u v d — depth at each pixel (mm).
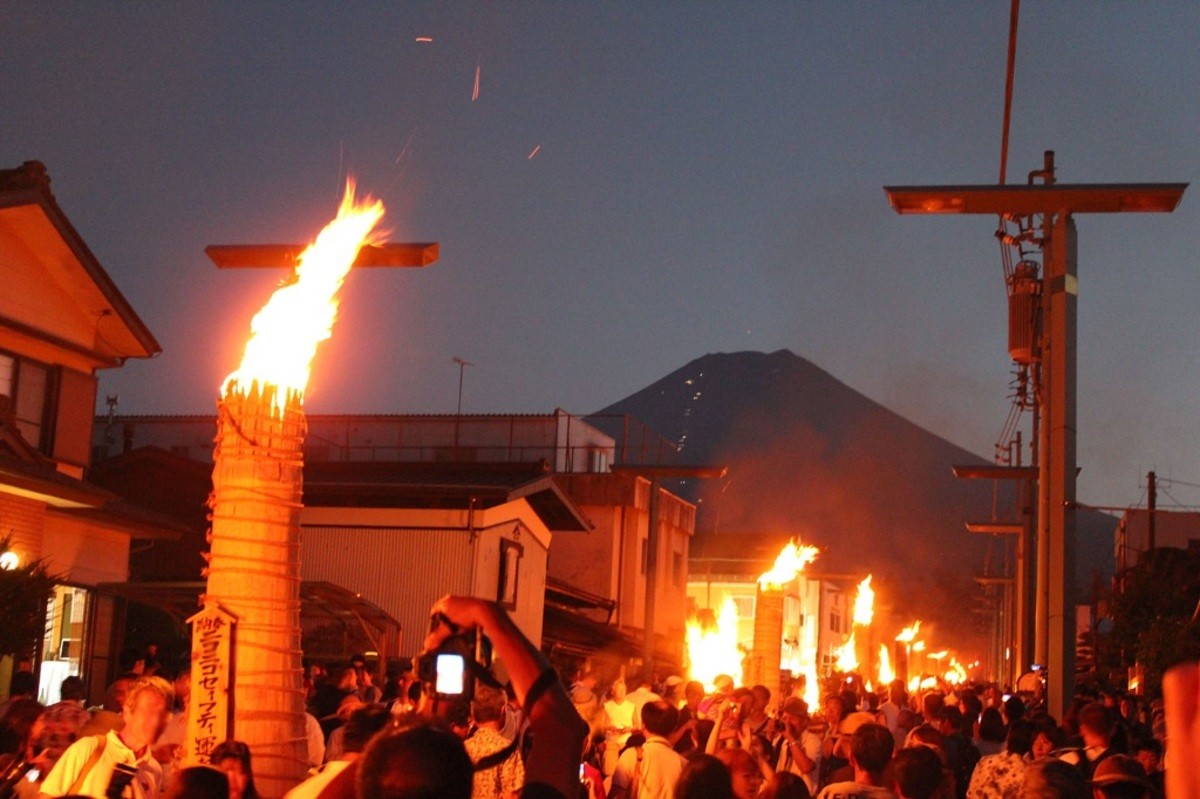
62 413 23266
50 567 23000
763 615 25234
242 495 7605
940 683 37562
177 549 33062
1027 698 21953
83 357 23688
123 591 22844
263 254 15180
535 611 35031
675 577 53125
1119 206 17359
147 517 24938
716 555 70750
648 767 10516
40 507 21766
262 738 7402
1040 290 27703
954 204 17453
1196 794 2506
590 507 47719
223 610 7477
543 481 33594
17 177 22297
